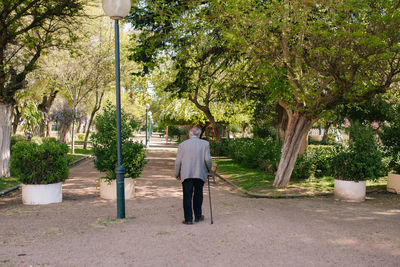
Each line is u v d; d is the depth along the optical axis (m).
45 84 23.45
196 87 18.12
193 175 5.99
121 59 23.30
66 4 11.74
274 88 10.55
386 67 8.38
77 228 5.66
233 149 20.69
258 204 8.07
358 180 8.72
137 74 14.14
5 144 12.34
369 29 7.96
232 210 7.23
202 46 12.44
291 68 9.59
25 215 6.69
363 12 7.72
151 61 13.36
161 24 12.37
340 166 8.85
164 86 22.62
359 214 6.97
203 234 5.27
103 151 8.85
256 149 16.62
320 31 8.10
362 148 8.84
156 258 4.20
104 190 8.82
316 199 9.11
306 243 4.86
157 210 7.26
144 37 12.97
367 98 9.38
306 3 8.84
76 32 16.52
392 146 10.58
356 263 4.10
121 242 4.84
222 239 5.00
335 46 8.16
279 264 4.04
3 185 10.70
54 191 8.16
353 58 8.21
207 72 15.52
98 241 4.89
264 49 9.52
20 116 25.70
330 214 6.95
